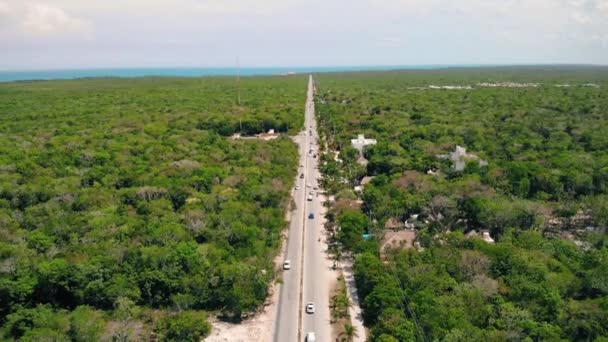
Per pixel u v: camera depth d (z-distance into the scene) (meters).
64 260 76.81
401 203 105.94
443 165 137.12
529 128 196.50
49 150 155.88
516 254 80.06
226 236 92.19
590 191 117.94
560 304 67.19
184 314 70.44
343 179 138.62
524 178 120.06
